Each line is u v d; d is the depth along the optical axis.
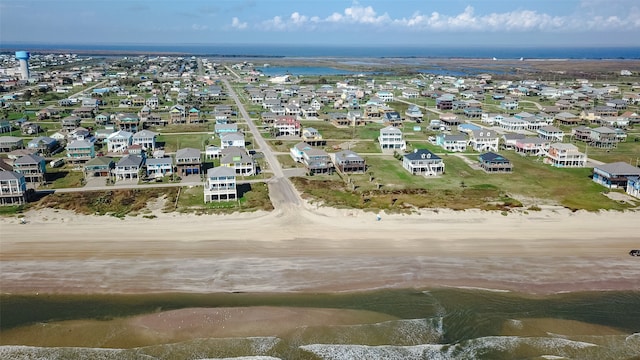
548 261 77.75
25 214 93.19
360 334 59.25
